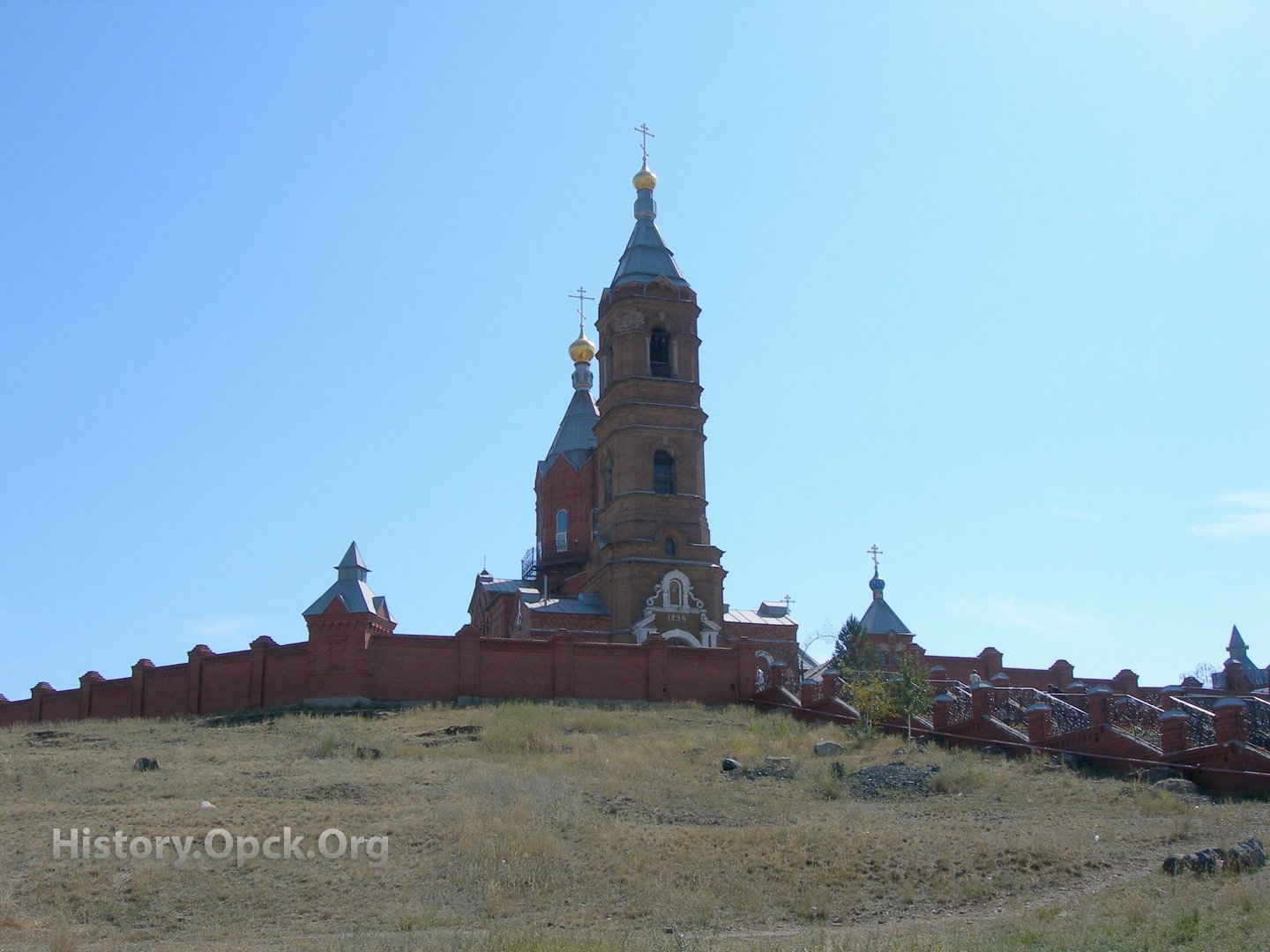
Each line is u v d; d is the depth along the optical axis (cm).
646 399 7475
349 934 2325
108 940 2322
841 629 7781
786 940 2228
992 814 3203
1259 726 3728
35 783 3669
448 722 5000
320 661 5650
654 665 6009
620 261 7919
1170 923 2103
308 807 3180
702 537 7356
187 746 4541
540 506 8819
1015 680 7656
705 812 3256
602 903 2527
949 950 2033
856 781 3612
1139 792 3403
